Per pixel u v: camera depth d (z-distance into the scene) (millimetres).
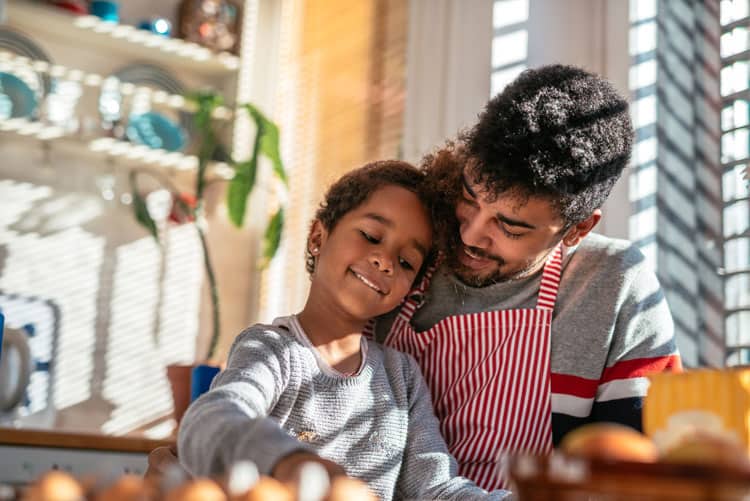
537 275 1237
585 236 1212
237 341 1084
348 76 3143
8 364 2008
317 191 3230
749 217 1944
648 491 412
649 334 1209
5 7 3062
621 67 2211
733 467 407
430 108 2648
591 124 1102
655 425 656
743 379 630
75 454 1778
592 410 1201
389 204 1171
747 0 2029
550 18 2357
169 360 3391
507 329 1203
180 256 3477
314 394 1071
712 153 2041
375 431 1096
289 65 3564
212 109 3197
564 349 1194
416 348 1240
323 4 3385
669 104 2133
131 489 462
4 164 3191
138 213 3152
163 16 3508
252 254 3625
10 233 3162
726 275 1964
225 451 611
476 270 1211
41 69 3127
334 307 1146
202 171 3107
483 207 1097
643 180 2125
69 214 3273
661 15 2176
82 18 3186
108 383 3246
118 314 3311
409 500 1046
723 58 2053
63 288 3221
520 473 435
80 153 3283
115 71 3402
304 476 465
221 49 3516
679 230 2064
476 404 1192
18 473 1698
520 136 1060
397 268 1159
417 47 2744
